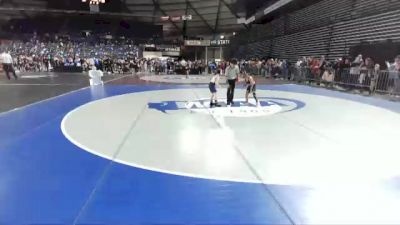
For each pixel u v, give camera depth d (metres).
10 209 4.05
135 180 4.96
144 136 7.74
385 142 7.22
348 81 18.88
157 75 37.84
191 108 12.08
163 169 5.44
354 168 5.53
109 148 6.70
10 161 5.84
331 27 25.41
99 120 9.71
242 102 13.61
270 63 30.95
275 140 7.38
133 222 3.74
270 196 4.43
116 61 42.47
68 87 20.05
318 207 4.13
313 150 6.59
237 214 3.94
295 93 16.97
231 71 12.41
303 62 24.67
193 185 4.77
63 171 5.35
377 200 4.34
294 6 33.44
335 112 11.20
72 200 4.29
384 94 16.08
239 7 45.97
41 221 3.76
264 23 45.66
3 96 15.00
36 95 15.58
